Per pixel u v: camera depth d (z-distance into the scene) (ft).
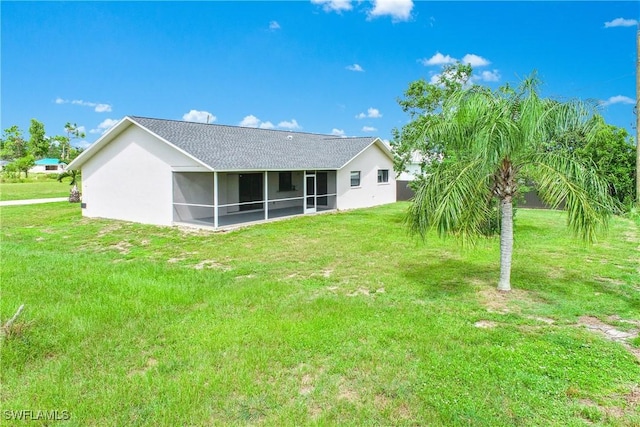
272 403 11.99
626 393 12.39
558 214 60.39
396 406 11.81
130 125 52.80
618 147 55.72
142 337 16.78
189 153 46.47
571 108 20.40
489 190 22.47
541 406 11.69
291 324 17.85
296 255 33.76
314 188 66.13
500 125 19.22
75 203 77.87
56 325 17.75
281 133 75.66
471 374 13.48
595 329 17.70
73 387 12.87
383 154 78.69
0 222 54.49
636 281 24.91
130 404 11.93
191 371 13.89
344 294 22.98
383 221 53.78
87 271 27.66
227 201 60.03
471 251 33.94
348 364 14.25
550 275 26.43
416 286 24.26
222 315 19.27
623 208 22.07
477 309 20.11
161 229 47.98
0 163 221.25
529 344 15.84
